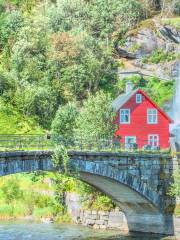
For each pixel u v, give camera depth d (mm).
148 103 104812
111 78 188375
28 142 69188
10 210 96375
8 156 57875
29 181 103812
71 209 91750
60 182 94750
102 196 88000
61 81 181000
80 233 81250
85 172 69562
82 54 186750
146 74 192500
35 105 160750
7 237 77125
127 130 105188
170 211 81375
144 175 78688
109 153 72750
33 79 180375
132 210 83812
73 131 103562
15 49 187750
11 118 151875
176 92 181000
